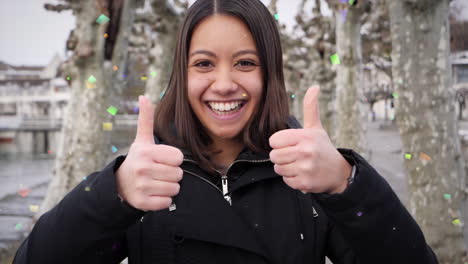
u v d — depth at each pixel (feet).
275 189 5.04
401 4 14.24
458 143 14.65
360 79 28.78
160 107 5.44
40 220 4.09
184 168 4.92
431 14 13.97
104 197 3.61
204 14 4.64
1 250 22.99
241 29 4.65
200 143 5.14
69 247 3.70
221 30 4.59
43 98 187.83
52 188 20.12
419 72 14.17
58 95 186.80
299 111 57.31
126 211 3.61
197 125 5.29
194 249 4.68
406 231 3.87
